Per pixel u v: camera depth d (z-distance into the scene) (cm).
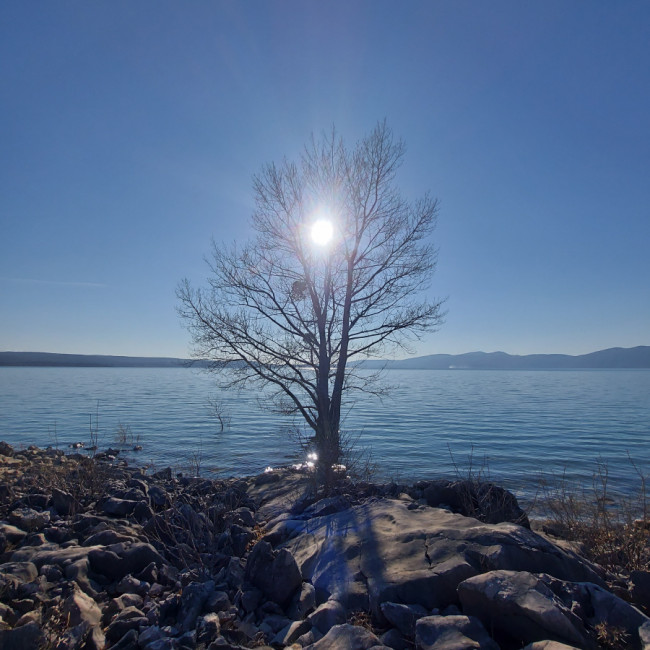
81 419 3500
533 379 13825
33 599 495
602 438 2798
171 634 452
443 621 415
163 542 698
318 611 473
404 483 1396
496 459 2128
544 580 466
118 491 948
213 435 2689
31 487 1029
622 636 400
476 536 550
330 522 724
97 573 582
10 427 3111
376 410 4281
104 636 446
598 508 853
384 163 1658
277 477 1249
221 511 857
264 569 543
